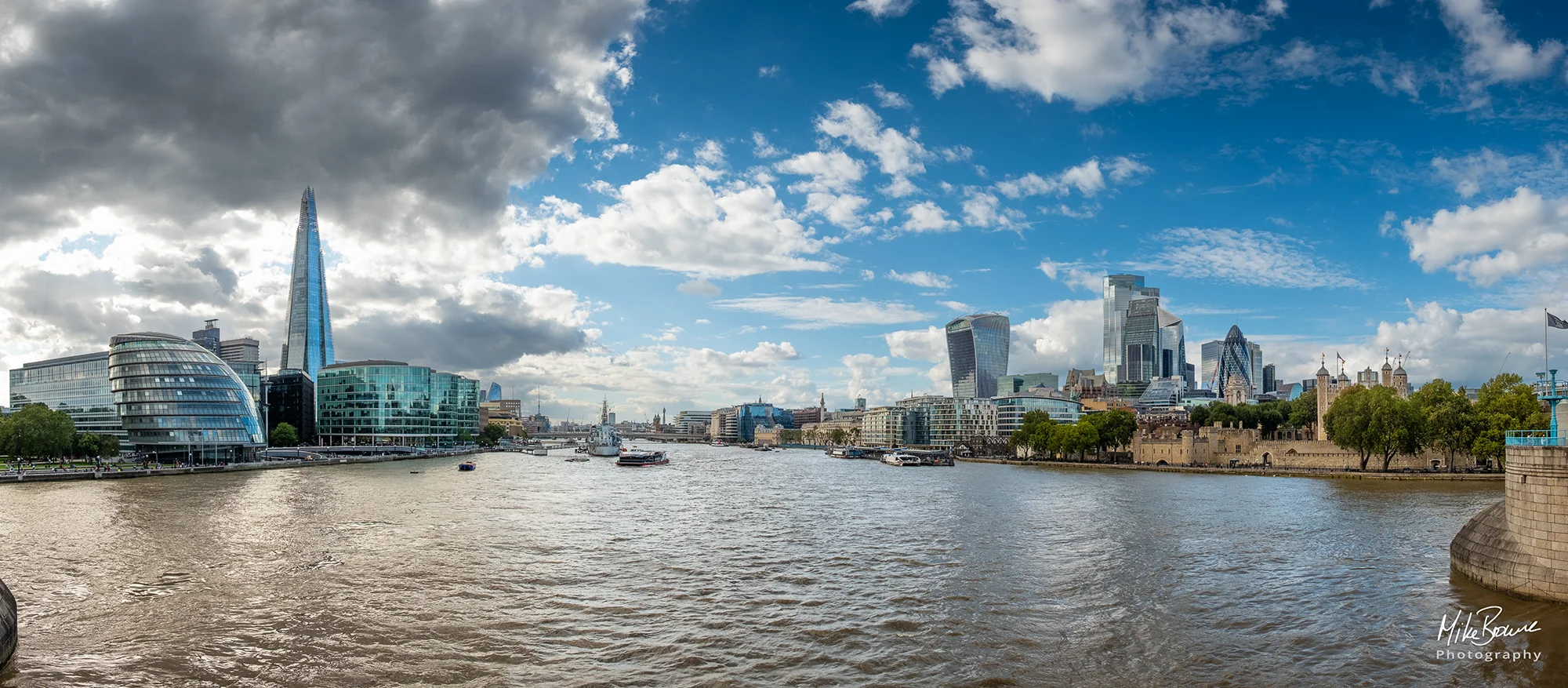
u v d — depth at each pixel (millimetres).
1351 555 80062
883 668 48656
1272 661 49344
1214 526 102250
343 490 167750
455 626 57281
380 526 105438
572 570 76125
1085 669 48250
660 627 57000
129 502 137375
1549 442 59594
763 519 114625
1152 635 54500
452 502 140000
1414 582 67188
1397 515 112938
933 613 60312
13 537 95812
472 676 47594
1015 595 65375
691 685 46000
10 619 51062
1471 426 184750
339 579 71812
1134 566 76250
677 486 186625
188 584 69875
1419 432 189000
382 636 54938
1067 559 80188
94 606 62375
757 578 72438
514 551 85812
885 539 94375
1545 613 55438
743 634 55344
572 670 48469
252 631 56219
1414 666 47844
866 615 59750
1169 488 167500
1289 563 76688
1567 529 56875
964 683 46188
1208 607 61219
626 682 46531
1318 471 199875
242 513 120625
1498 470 191375
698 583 70500
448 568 76750
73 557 82188
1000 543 90750
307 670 48750
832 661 49938
